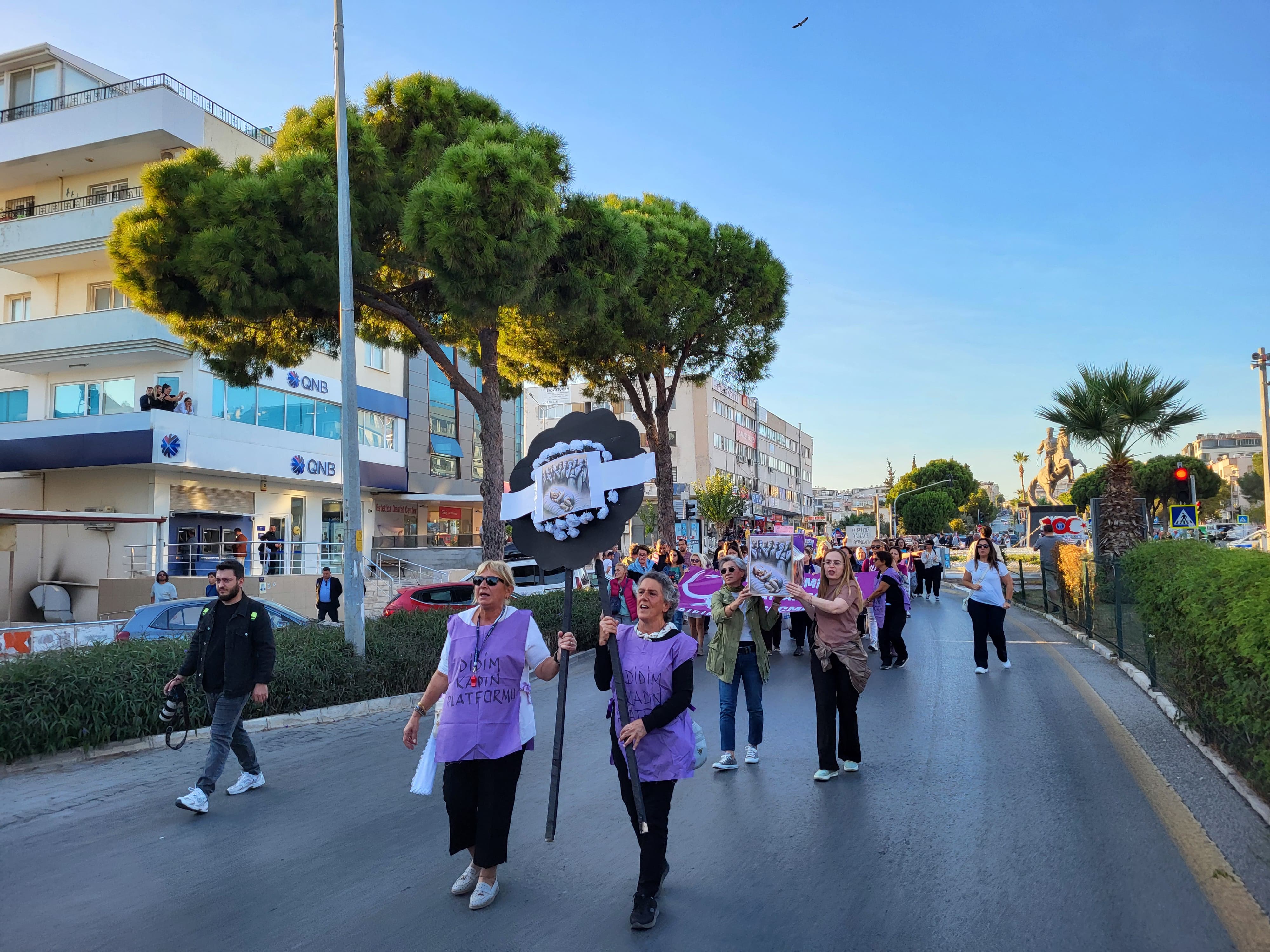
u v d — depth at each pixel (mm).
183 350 25234
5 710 7828
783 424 91125
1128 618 11734
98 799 6801
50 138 25984
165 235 14242
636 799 4148
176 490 26109
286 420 29797
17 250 26078
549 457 4500
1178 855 4824
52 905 4637
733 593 7309
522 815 6035
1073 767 6734
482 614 4711
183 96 26359
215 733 6391
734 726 7129
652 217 21484
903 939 3953
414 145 15281
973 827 5434
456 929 4188
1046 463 61656
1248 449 144500
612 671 4473
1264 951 3738
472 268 13367
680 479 64188
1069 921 4082
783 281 23312
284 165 14133
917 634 16859
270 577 23656
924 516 90375
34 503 26516
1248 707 5488
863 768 6992
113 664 8930
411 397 37281
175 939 4172
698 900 4465
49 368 27078
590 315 16266
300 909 4484
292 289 14250
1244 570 5820
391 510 37625
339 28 12172
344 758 8078
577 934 4102
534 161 13906
